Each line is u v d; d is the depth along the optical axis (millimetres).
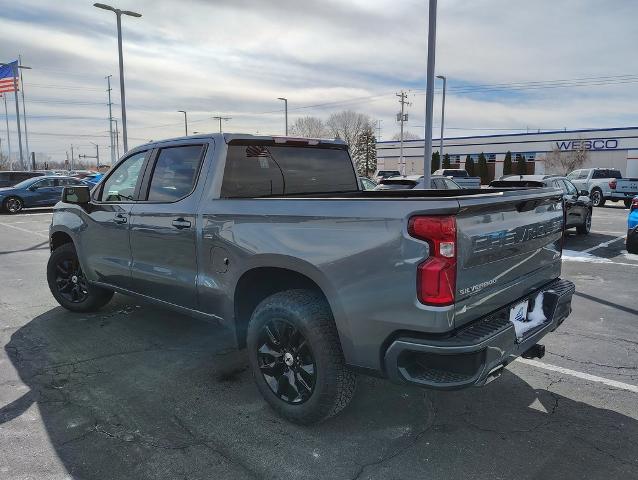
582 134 51094
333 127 85688
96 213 4887
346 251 2865
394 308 2703
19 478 2725
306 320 3055
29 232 13984
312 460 2932
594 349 4738
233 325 3660
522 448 3061
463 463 2902
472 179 29891
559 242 3791
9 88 31734
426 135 11688
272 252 3211
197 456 2961
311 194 4543
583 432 3246
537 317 3438
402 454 2996
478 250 2764
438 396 3756
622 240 12297
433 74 11422
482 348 2617
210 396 3738
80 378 4031
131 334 5066
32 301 6324
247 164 4027
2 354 4527
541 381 4020
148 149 4480
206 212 3707
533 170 55062
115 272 4746
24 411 3482
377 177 41594
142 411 3500
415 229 2617
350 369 3021
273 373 3352
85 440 3115
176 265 4023
